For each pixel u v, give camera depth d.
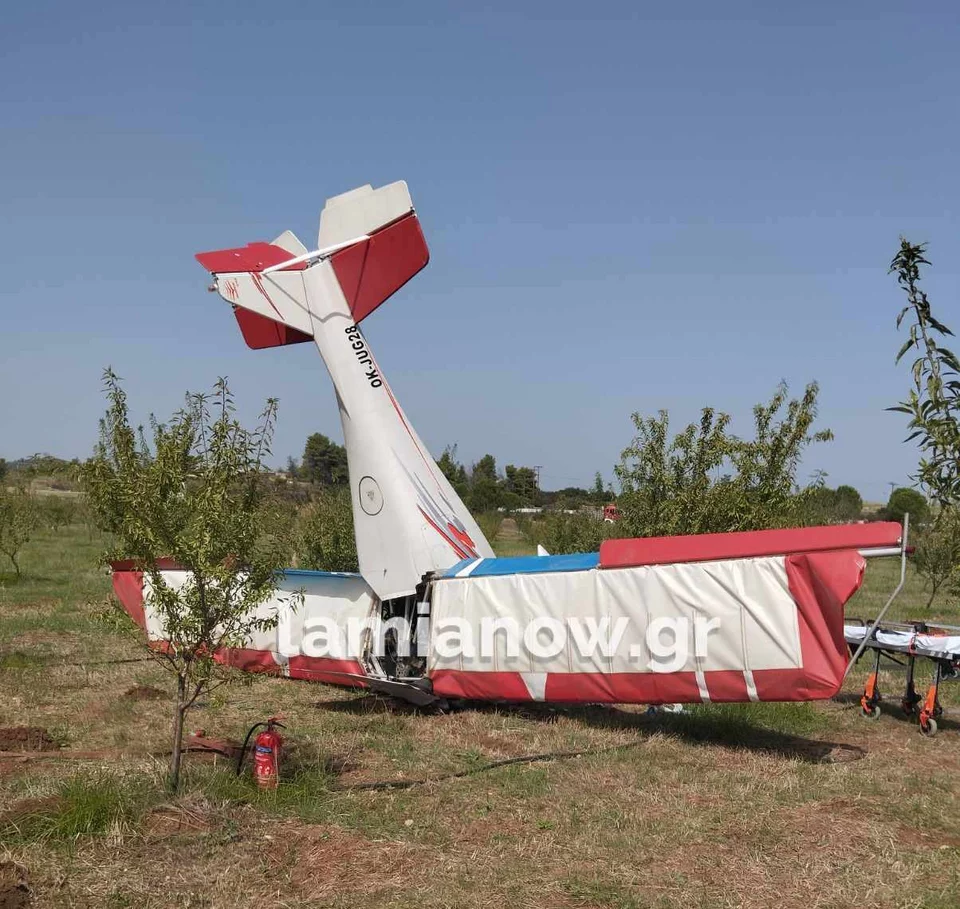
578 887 6.16
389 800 7.77
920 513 26.23
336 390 12.20
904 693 12.99
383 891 6.01
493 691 10.84
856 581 8.83
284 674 12.30
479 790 8.16
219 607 7.54
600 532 20.31
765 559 9.34
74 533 41.69
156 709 11.02
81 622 16.91
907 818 7.75
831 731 10.91
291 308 12.18
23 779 7.74
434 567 11.54
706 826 7.40
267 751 7.69
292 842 6.75
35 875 5.98
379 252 12.31
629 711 11.65
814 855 6.84
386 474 11.85
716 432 13.00
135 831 6.72
